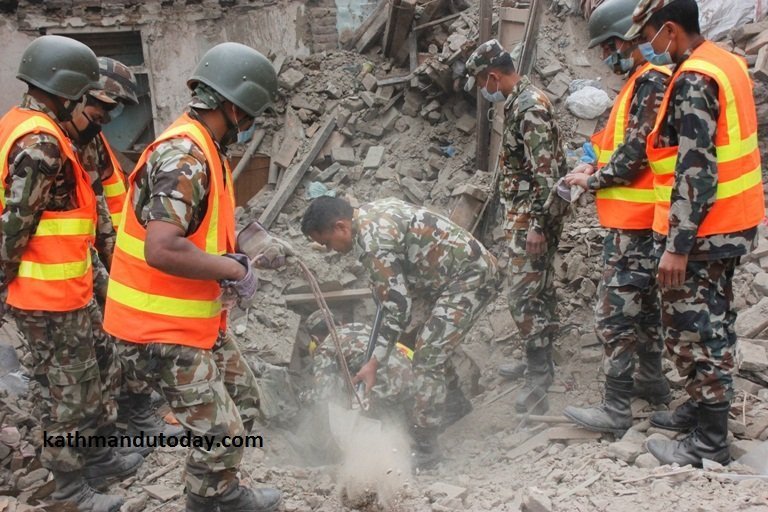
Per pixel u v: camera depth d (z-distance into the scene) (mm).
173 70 8047
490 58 4211
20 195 2984
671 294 3121
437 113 7074
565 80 6379
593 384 4582
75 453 3328
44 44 3205
